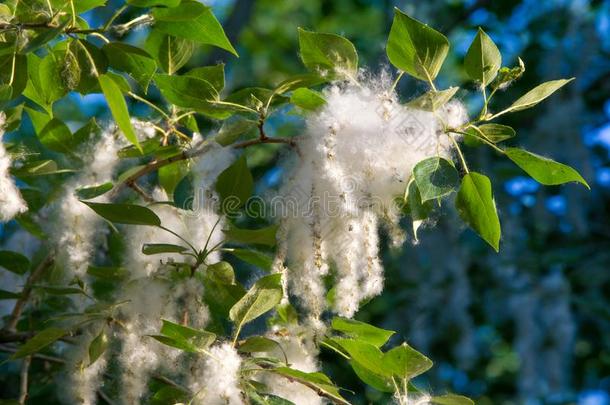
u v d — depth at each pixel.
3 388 2.79
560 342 3.82
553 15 4.14
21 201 2.52
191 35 2.45
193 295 2.50
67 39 2.46
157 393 2.46
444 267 3.81
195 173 2.54
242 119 2.46
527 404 3.79
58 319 2.48
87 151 2.59
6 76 2.46
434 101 2.39
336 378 3.40
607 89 4.19
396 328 3.79
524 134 3.97
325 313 2.60
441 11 3.94
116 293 2.54
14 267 2.63
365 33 5.00
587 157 3.91
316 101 2.43
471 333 3.80
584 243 3.97
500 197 3.92
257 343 2.44
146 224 2.45
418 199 2.42
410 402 2.44
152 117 2.62
